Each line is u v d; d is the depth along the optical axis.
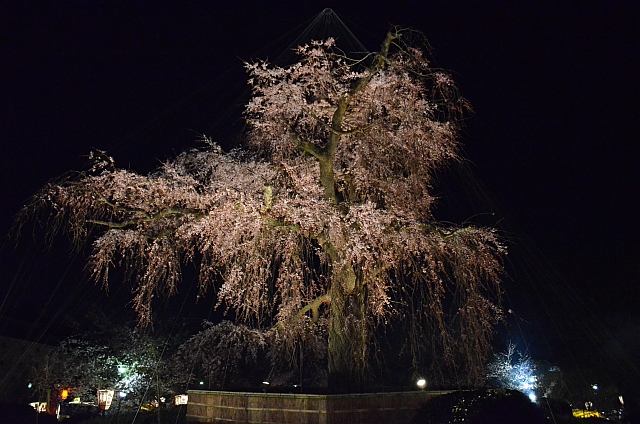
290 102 12.38
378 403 10.66
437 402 9.22
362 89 11.78
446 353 12.10
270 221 11.24
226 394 11.79
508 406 8.69
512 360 22.34
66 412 22.59
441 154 12.43
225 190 11.30
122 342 22.22
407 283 12.02
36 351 26.73
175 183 11.91
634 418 18.23
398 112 11.73
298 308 12.59
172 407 16.31
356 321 11.63
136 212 11.70
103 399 17.11
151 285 11.97
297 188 11.77
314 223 11.09
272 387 12.85
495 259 11.85
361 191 12.88
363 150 12.35
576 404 20.52
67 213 11.41
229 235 11.23
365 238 11.13
